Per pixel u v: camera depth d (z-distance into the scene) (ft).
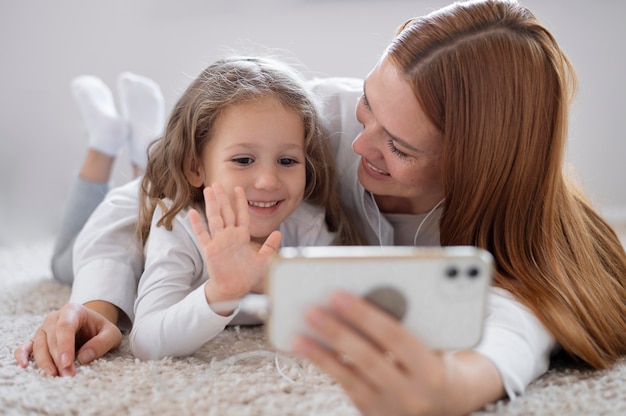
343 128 3.70
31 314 3.59
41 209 6.38
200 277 3.21
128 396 2.34
